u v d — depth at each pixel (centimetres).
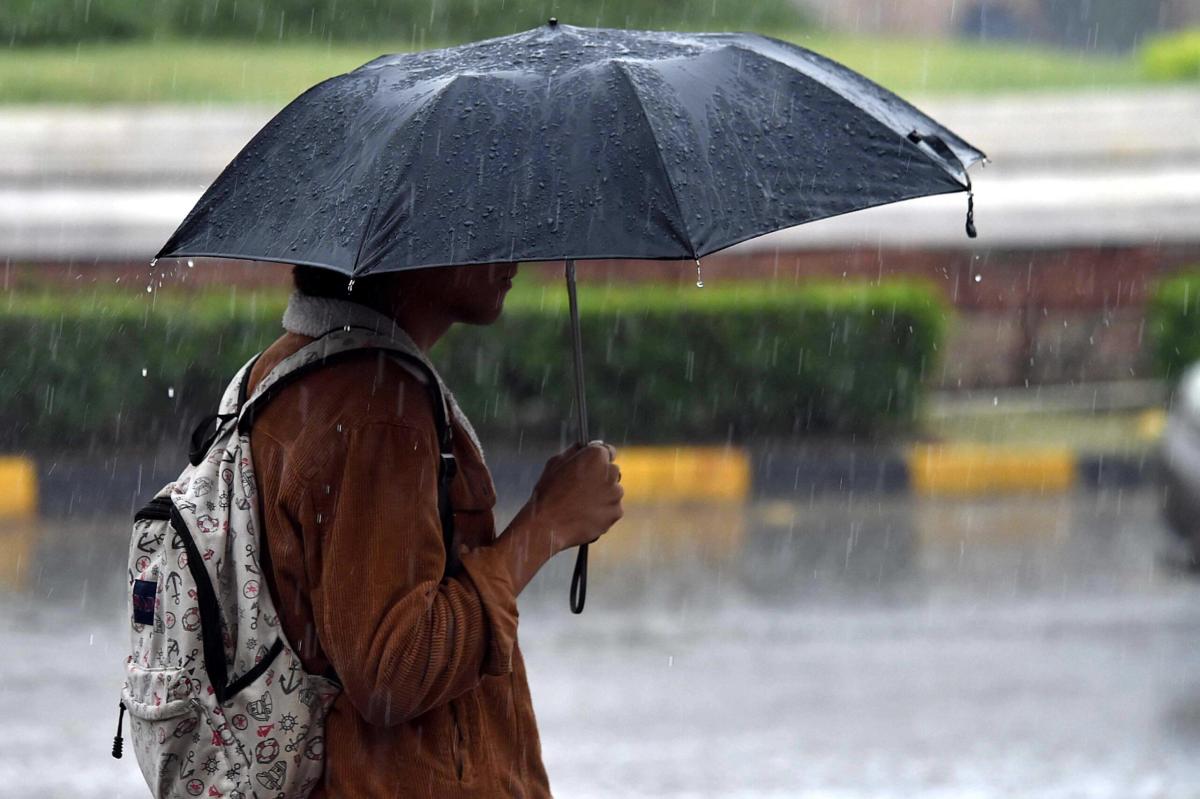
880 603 3500
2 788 2350
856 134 991
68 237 5625
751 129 970
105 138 7019
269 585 940
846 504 4631
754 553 4009
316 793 950
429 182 911
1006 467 4819
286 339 1011
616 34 1069
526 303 5034
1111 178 6738
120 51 8788
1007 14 11225
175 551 948
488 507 1023
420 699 912
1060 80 8888
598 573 3797
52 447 4919
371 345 973
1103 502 4616
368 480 923
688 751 2522
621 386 5050
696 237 888
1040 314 5747
